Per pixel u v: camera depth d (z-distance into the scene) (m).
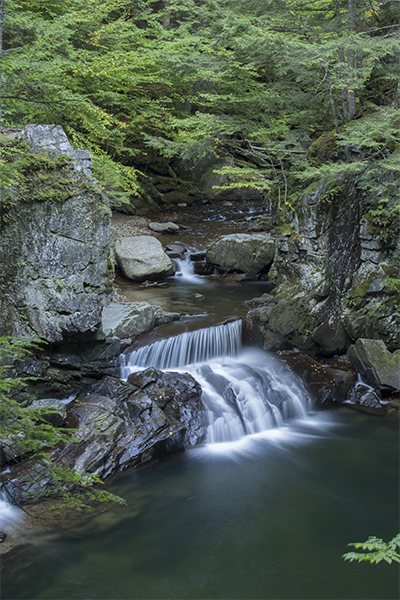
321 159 10.96
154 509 6.23
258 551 5.51
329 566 5.28
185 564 5.27
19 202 6.88
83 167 7.41
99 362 8.59
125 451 7.06
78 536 5.63
